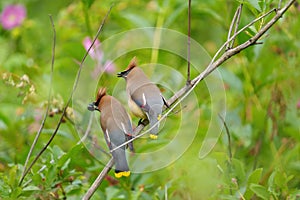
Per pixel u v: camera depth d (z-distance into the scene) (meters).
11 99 11.44
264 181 10.30
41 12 16.36
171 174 10.02
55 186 8.95
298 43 11.96
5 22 15.11
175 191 9.74
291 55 11.94
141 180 9.93
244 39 9.47
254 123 11.18
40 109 11.34
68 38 14.39
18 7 15.17
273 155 10.81
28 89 10.23
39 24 15.48
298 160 10.79
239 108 11.84
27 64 13.33
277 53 11.95
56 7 16.36
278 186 8.90
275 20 7.96
